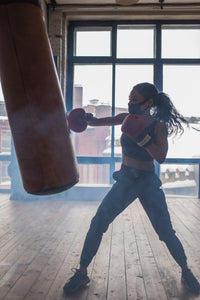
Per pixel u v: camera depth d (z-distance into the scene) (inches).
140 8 235.9
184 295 78.7
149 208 80.3
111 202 79.0
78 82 256.8
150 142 71.2
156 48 251.3
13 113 70.7
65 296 77.6
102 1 232.2
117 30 254.2
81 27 256.1
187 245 122.8
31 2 71.5
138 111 78.1
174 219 173.2
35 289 81.5
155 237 133.5
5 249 115.4
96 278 89.0
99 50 255.0
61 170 72.3
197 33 252.2
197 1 230.8
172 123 81.3
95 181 256.7
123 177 79.2
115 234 138.0
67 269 96.0
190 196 256.7
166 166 259.1
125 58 252.8
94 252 81.2
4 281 86.5
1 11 69.6
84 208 205.0
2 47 70.2
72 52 254.8
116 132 253.4
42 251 113.5
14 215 179.5
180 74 252.4
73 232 141.3
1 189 272.8
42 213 186.4
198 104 251.9
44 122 70.6
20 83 69.8
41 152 70.2
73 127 83.1
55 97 72.9
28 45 70.1
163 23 251.0
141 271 94.7
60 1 233.6
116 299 76.1
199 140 251.9
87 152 255.9
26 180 72.2
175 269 96.7
